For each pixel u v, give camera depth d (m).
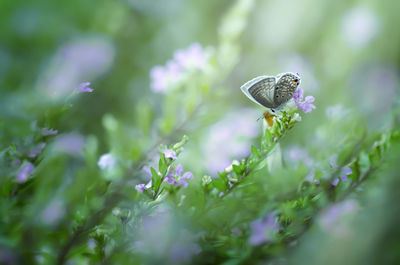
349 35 0.65
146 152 0.39
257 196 0.35
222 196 0.34
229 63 0.43
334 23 0.66
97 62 0.52
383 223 0.37
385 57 0.61
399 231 0.37
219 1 0.65
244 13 0.43
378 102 0.45
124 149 0.38
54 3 0.57
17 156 0.34
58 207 0.36
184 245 0.34
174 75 0.43
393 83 0.55
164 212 0.34
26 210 0.35
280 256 0.34
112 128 0.40
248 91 0.37
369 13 0.64
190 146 0.41
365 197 0.37
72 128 0.42
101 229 0.34
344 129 0.39
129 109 0.49
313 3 0.66
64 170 0.38
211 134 0.42
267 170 0.36
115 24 0.56
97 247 0.34
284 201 0.35
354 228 0.36
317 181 0.35
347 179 0.36
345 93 0.53
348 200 0.36
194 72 0.43
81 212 0.34
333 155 0.37
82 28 0.56
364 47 0.62
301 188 0.36
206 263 0.34
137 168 0.37
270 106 0.37
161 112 0.49
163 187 0.34
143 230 0.34
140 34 0.58
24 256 0.34
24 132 0.34
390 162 0.36
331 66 0.60
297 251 0.35
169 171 0.34
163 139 0.41
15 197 0.34
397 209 0.37
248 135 0.43
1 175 0.34
